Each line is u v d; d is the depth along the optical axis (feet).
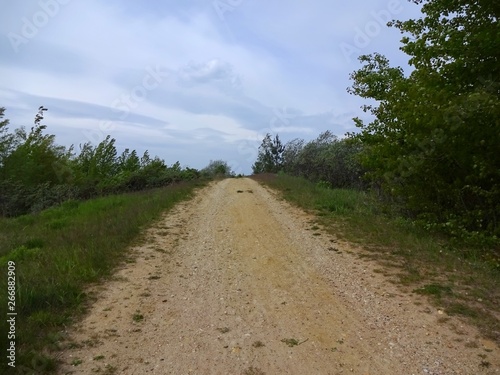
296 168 92.38
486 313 16.49
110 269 22.74
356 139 36.32
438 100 24.39
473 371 12.93
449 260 22.97
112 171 91.56
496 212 25.20
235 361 13.78
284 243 29.27
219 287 20.81
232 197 53.52
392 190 30.22
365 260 24.16
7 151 73.15
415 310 17.24
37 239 30.12
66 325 15.97
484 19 24.97
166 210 42.16
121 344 14.79
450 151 25.29
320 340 15.21
